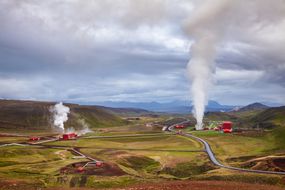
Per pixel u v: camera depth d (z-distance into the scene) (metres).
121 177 105.00
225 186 80.75
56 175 108.56
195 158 142.00
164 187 80.00
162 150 167.38
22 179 98.94
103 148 179.00
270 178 99.44
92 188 86.06
